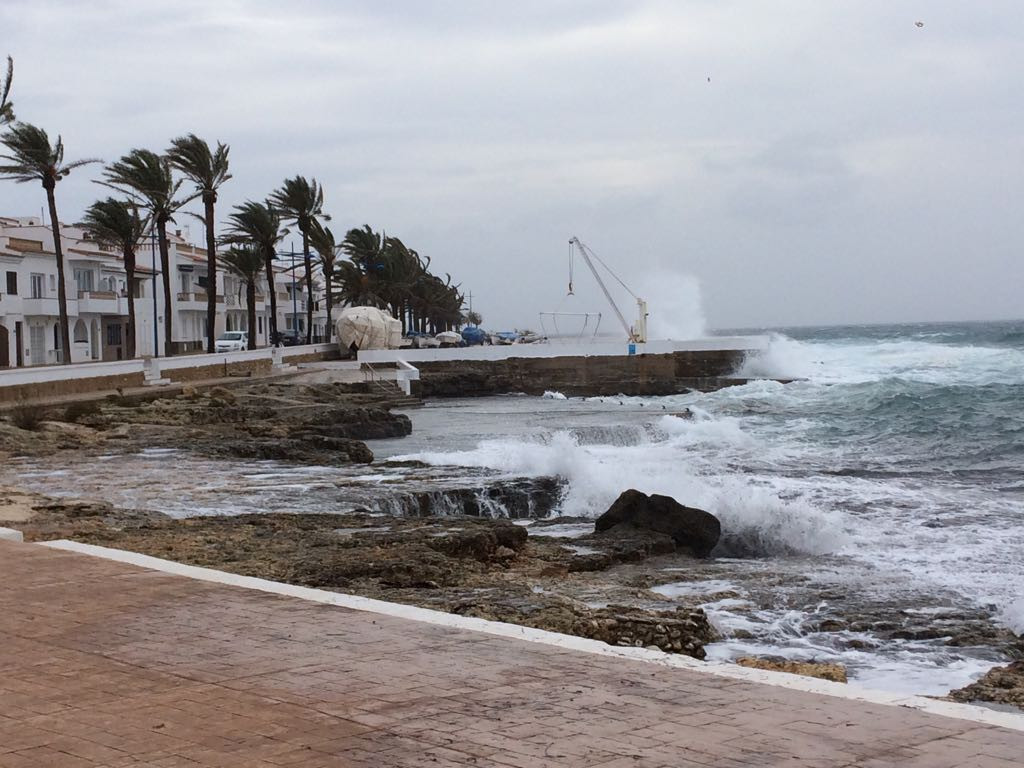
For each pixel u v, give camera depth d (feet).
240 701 22.86
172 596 33.50
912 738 20.49
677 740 20.29
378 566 50.44
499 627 29.84
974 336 460.55
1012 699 36.09
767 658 41.75
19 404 126.62
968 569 61.26
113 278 264.93
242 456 103.19
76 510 65.26
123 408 139.95
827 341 458.09
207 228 231.30
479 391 235.20
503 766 18.93
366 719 21.59
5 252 213.66
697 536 68.59
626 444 134.41
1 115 171.53
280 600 33.01
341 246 364.17
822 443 131.34
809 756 19.39
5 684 24.23
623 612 43.01
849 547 68.64
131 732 20.80
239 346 278.67
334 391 188.14
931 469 108.58
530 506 84.58
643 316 268.00
